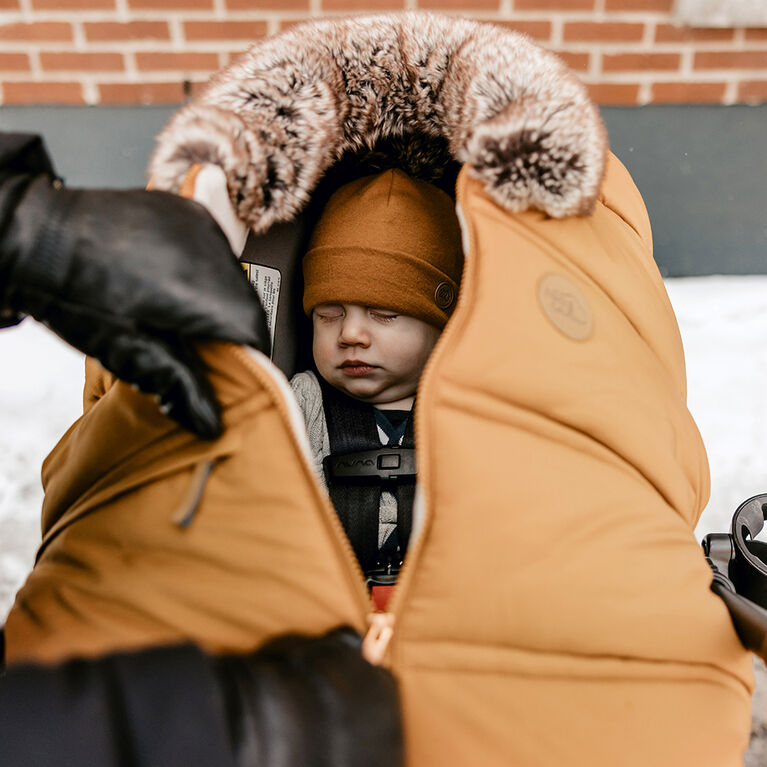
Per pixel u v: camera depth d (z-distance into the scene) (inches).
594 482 24.6
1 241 19.2
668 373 31.2
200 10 70.0
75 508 26.3
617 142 74.4
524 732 22.3
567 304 26.7
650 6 69.7
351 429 35.6
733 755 24.2
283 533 22.3
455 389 24.1
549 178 26.3
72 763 15.8
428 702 22.2
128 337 20.7
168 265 20.8
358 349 34.3
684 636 24.1
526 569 22.8
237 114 28.4
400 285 33.2
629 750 22.8
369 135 32.9
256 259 34.3
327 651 21.1
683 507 27.9
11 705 16.9
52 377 65.3
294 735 17.8
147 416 24.9
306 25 32.2
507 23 70.7
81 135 74.3
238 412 23.0
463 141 28.4
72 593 23.3
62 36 70.5
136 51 71.4
